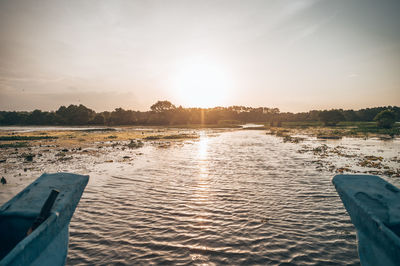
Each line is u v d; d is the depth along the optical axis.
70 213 2.76
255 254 4.51
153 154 17.33
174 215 6.32
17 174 10.91
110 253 4.55
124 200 7.46
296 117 125.56
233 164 13.45
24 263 1.90
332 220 5.94
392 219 2.05
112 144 23.56
